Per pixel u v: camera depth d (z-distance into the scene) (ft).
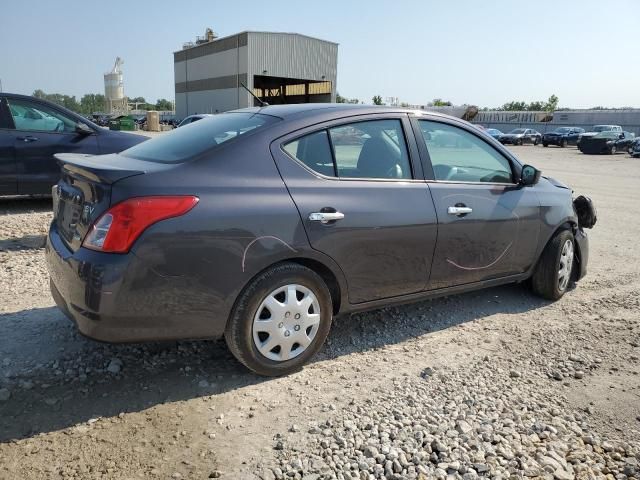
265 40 168.66
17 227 22.35
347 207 11.21
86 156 11.96
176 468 8.23
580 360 12.33
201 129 12.19
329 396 10.39
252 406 9.96
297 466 8.34
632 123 170.60
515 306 15.80
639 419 10.07
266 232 10.19
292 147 11.07
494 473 8.36
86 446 8.64
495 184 14.34
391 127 12.66
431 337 13.39
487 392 10.75
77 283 9.27
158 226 9.25
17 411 9.46
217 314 10.02
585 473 8.49
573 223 16.80
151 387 10.46
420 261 12.59
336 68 183.73
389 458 8.61
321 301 11.16
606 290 17.62
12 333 12.39
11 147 24.53
